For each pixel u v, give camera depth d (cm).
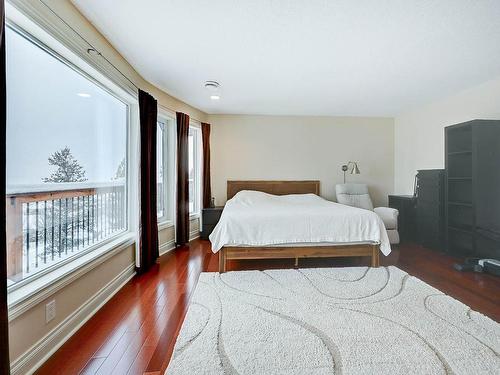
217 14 173
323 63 248
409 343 144
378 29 190
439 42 209
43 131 158
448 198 319
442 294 205
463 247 317
